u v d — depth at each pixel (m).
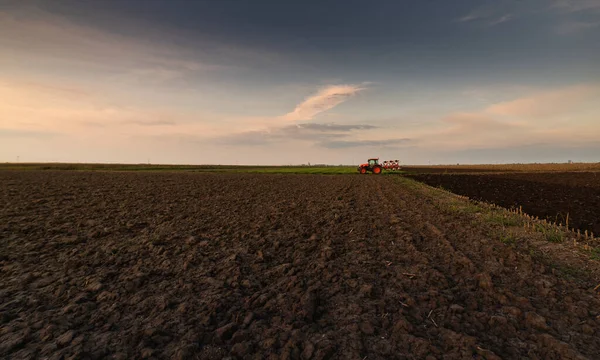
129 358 3.08
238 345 3.24
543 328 3.50
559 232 7.41
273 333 3.51
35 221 9.62
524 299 4.16
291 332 3.51
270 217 10.58
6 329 3.64
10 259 6.22
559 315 3.81
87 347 3.28
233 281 5.11
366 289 4.54
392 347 3.20
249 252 6.75
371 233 8.17
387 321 3.70
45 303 4.38
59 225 9.17
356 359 3.00
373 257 6.22
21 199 14.37
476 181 25.52
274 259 6.30
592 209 10.88
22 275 5.41
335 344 3.25
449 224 8.95
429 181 26.56
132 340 3.40
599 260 5.47
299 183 26.38
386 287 4.76
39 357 3.10
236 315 3.95
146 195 16.64
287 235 8.16
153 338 3.44
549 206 11.81
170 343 3.36
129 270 5.66
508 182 23.88
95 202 13.79
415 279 5.03
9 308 4.21
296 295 4.51
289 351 3.14
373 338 3.37
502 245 6.64
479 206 11.98
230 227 9.09
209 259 6.29
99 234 8.17
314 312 3.99
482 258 5.93
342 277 5.20
